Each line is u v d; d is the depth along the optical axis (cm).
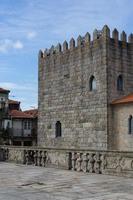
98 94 3975
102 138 3881
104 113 3875
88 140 4069
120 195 1370
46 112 4794
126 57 4081
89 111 4084
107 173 2014
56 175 2022
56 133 4591
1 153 3177
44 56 4903
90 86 4103
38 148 2678
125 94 4022
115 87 3947
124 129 3712
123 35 4078
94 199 1292
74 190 1495
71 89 4378
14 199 1301
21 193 1434
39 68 4991
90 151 2152
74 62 4353
